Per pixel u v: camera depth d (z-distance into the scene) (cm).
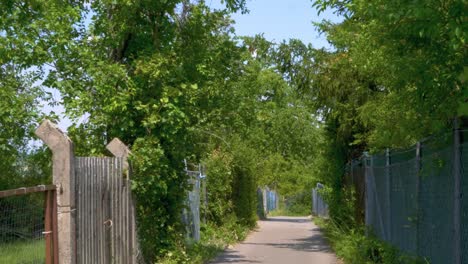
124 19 1180
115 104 1042
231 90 1551
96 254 844
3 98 1254
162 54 1125
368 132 1619
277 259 1491
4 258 598
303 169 5097
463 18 549
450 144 743
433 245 833
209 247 1600
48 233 703
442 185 779
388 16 596
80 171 805
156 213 1123
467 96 533
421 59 648
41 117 1247
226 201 2220
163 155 1064
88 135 1113
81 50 1161
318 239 2122
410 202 980
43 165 1262
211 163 2100
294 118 3158
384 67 811
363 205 1661
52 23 1159
